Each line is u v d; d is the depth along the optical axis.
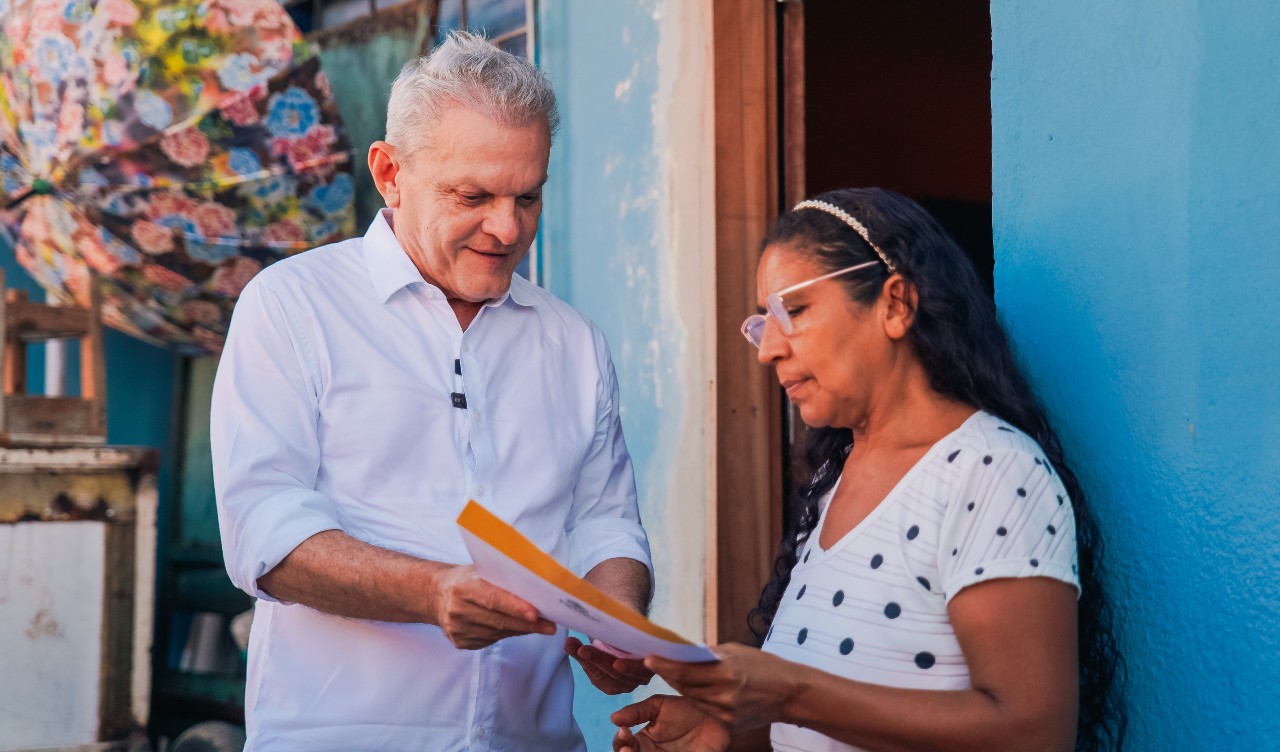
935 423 1.69
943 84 5.80
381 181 2.12
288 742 1.94
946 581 1.55
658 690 3.53
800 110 3.58
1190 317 1.79
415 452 2.03
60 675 4.32
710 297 3.43
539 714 2.11
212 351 5.05
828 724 1.49
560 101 3.99
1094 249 1.97
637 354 3.69
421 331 2.09
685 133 3.53
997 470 1.56
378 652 1.96
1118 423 1.92
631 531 2.24
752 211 3.49
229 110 4.36
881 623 1.61
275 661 1.99
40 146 4.41
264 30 4.46
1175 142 1.83
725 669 1.42
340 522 1.98
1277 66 1.67
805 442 2.03
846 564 1.68
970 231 5.92
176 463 5.96
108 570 4.45
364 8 4.87
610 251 3.78
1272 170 1.67
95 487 4.43
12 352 4.41
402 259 2.09
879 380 1.70
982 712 1.46
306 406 1.98
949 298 1.68
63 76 4.41
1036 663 1.47
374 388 2.02
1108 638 1.91
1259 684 1.67
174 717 5.70
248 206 4.47
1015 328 2.14
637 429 3.69
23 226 4.63
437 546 1.99
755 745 2.16
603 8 3.83
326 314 2.04
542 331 2.23
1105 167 1.96
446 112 1.95
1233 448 1.72
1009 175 2.17
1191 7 1.80
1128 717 1.88
